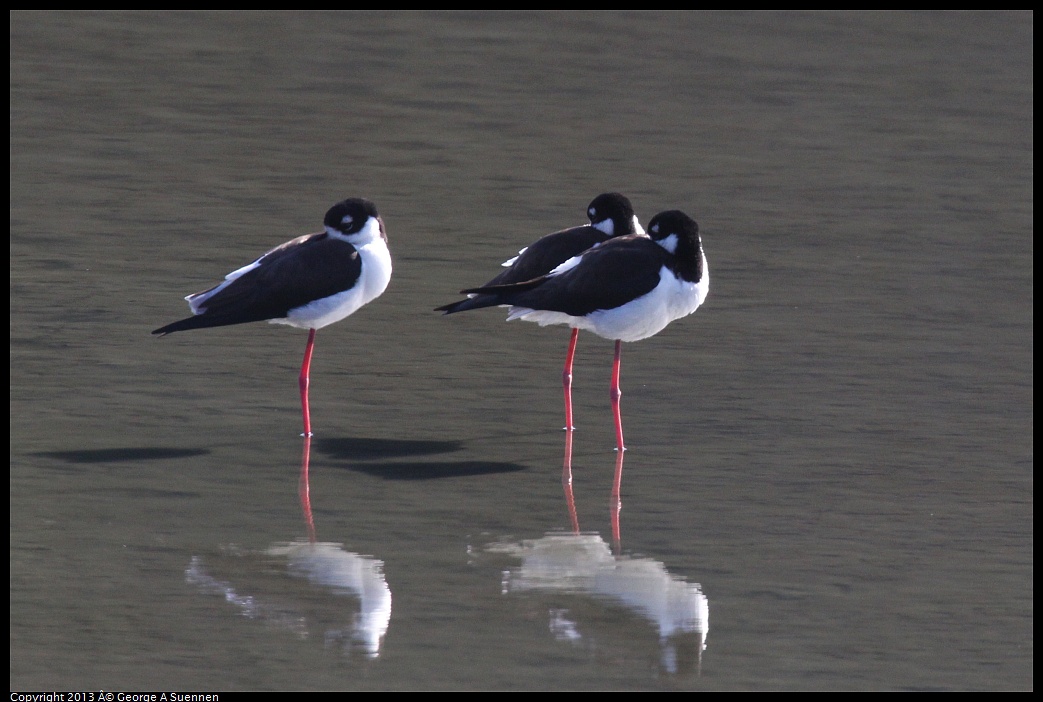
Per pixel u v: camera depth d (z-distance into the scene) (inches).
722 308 698.8
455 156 979.3
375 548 430.3
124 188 885.8
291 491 476.1
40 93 1085.1
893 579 414.0
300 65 1189.7
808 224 852.6
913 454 518.6
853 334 663.1
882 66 1232.2
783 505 469.4
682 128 1059.3
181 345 629.0
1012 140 1054.4
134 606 389.4
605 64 1216.8
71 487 473.1
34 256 751.1
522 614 388.5
